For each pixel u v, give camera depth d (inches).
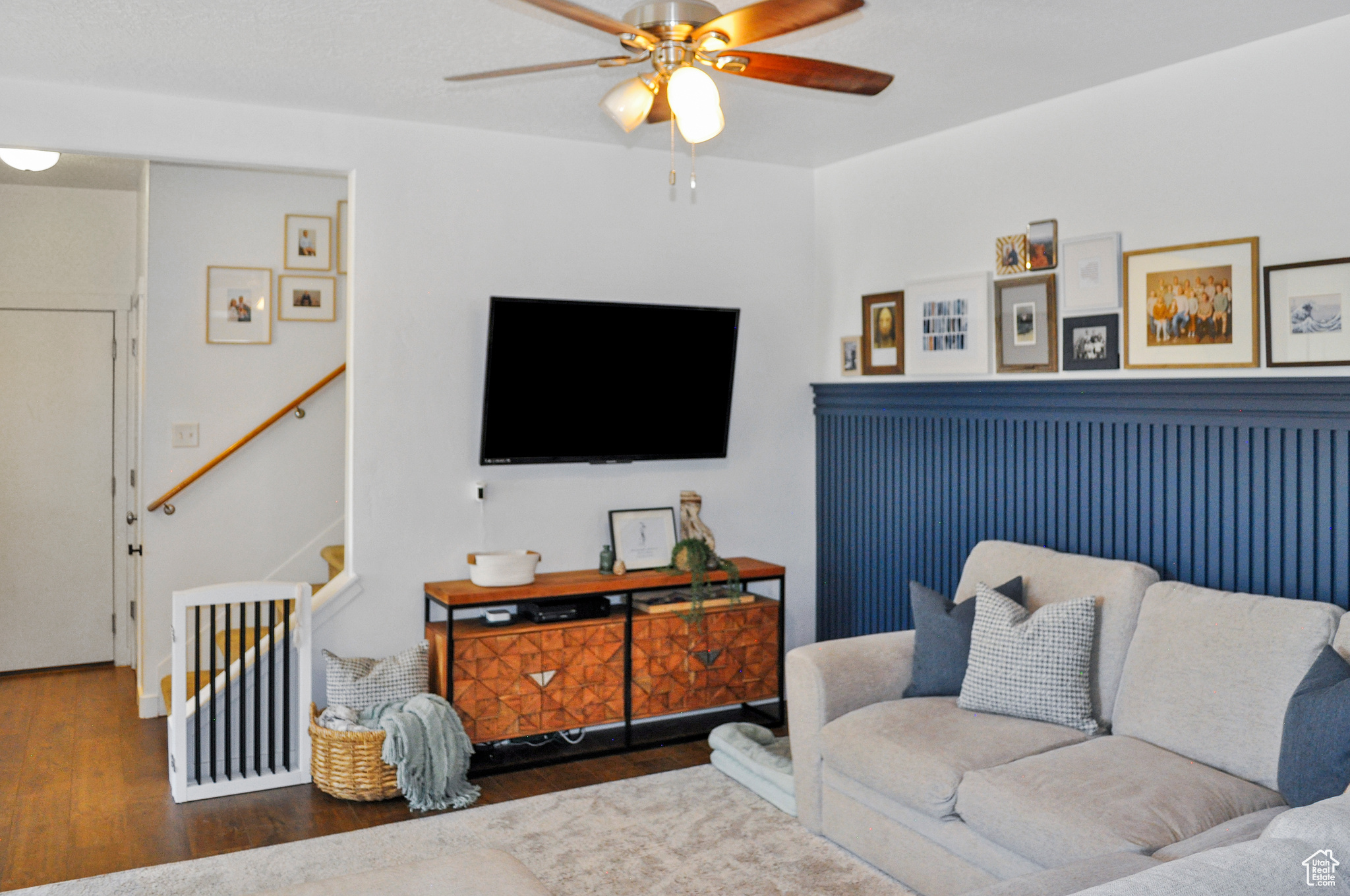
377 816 139.8
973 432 168.2
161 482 191.0
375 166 163.0
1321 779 92.9
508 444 171.8
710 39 89.3
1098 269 146.6
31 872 122.0
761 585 199.5
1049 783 103.6
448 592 158.1
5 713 189.8
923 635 137.4
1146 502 140.8
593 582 167.8
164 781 153.1
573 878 120.7
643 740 172.6
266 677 161.3
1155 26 121.7
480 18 118.3
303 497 201.3
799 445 204.2
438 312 168.6
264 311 198.5
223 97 150.5
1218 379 130.2
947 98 152.6
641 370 181.2
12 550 221.6
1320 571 121.1
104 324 226.8
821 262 202.4
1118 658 126.0
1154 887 55.0
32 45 127.4
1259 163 127.0
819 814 133.3
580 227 179.8
